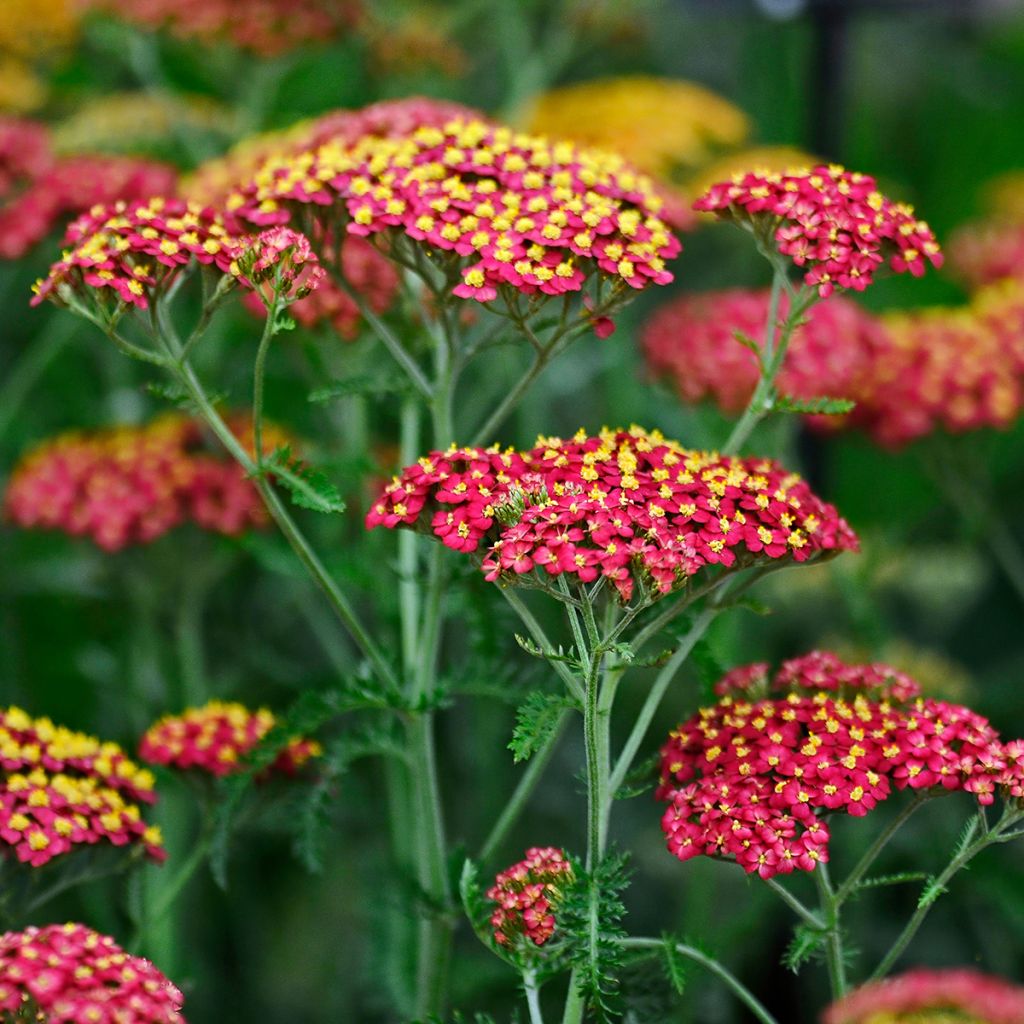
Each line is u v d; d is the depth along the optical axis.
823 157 7.84
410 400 5.65
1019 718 7.86
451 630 7.54
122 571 7.25
